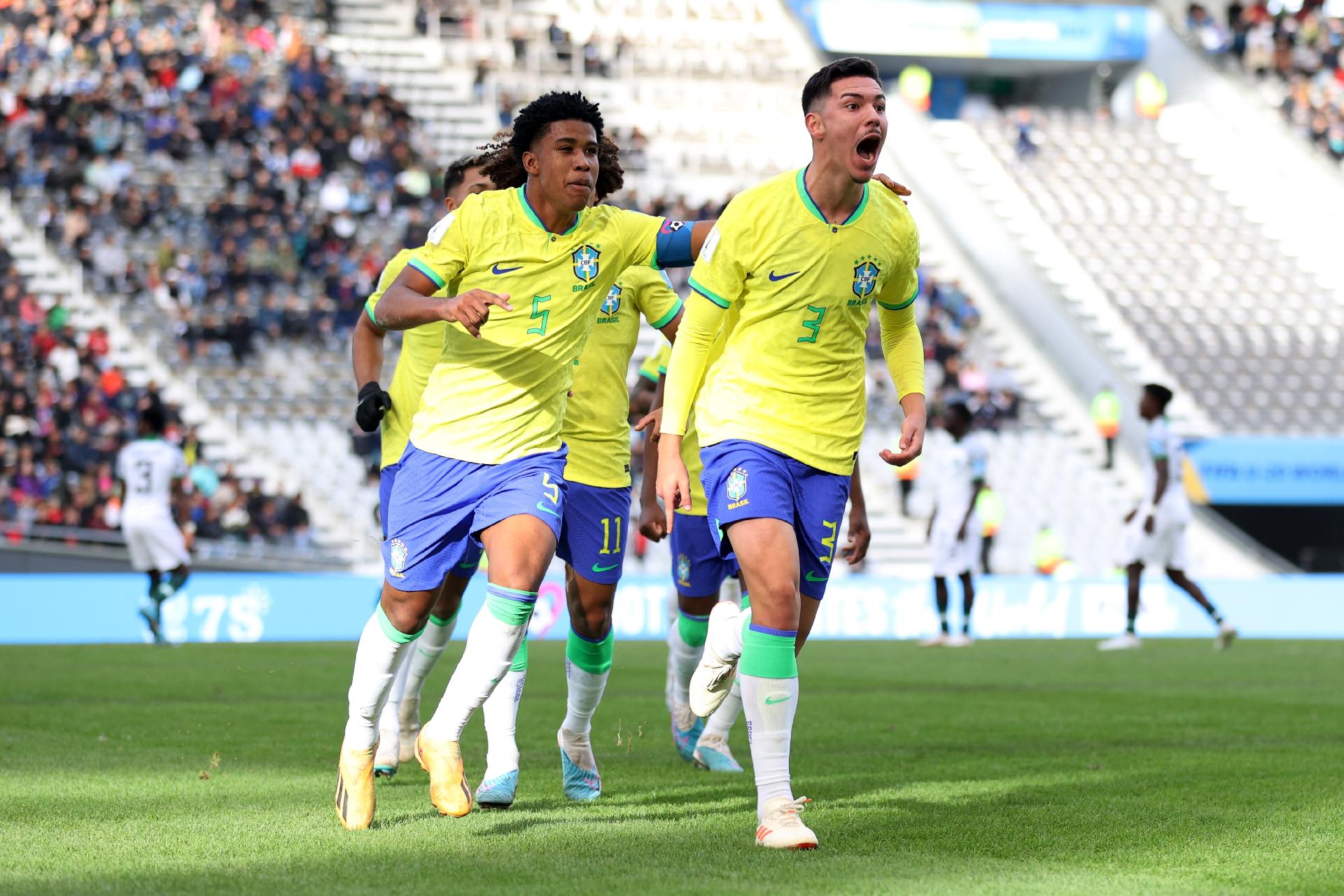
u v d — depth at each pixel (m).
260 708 30.92
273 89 91.62
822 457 16.34
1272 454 83.94
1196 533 82.75
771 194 16.12
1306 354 96.50
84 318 78.44
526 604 16.06
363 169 89.00
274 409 77.12
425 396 16.81
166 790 19.31
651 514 21.41
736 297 16.39
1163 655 51.09
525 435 16.52
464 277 16.62
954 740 26.14
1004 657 50.31
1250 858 15.09
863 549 18.75
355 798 16.34
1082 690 37.03
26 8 91.00
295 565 68.06
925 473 82.50
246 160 86.81
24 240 81.19
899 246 16.62
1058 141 108.75
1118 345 95.19
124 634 60.12
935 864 14.40
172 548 54.28
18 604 59.25
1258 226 104.81
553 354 16.58
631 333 20.19
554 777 21.06
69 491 67.31
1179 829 16.73
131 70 89.62
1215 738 26.69
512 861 14.41
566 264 16.56
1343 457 84.62
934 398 85.69
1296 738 26.66
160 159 86.75
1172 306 98.25
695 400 17.31
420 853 14.81
